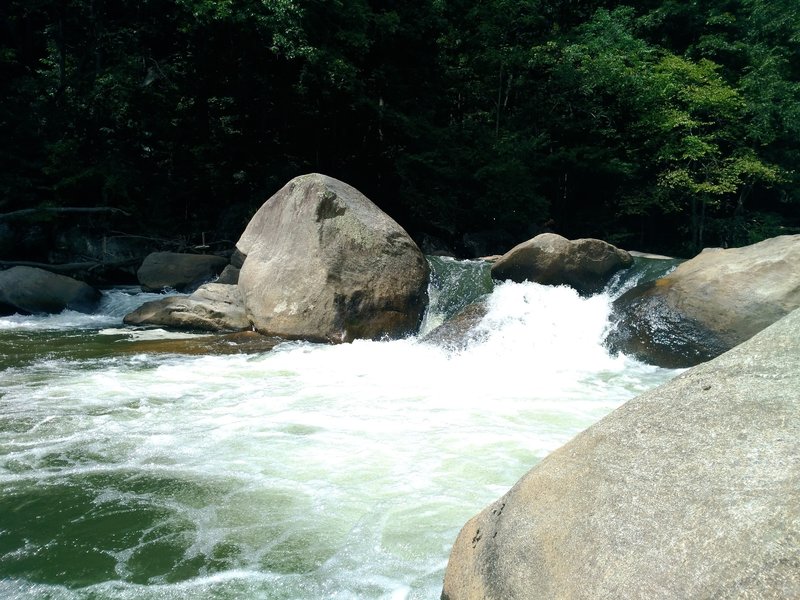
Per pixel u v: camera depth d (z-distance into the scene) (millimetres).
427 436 4879
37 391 6223
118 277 16953
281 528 3357
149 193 19297
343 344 8836
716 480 1897
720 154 22812
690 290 7609
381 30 18016
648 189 22812
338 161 20734
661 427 2254
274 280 9523
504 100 23766
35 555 3086
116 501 3699
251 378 6918
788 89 22641
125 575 2904
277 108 19438
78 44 19547
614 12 23797
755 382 2229
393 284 9328
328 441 4762
